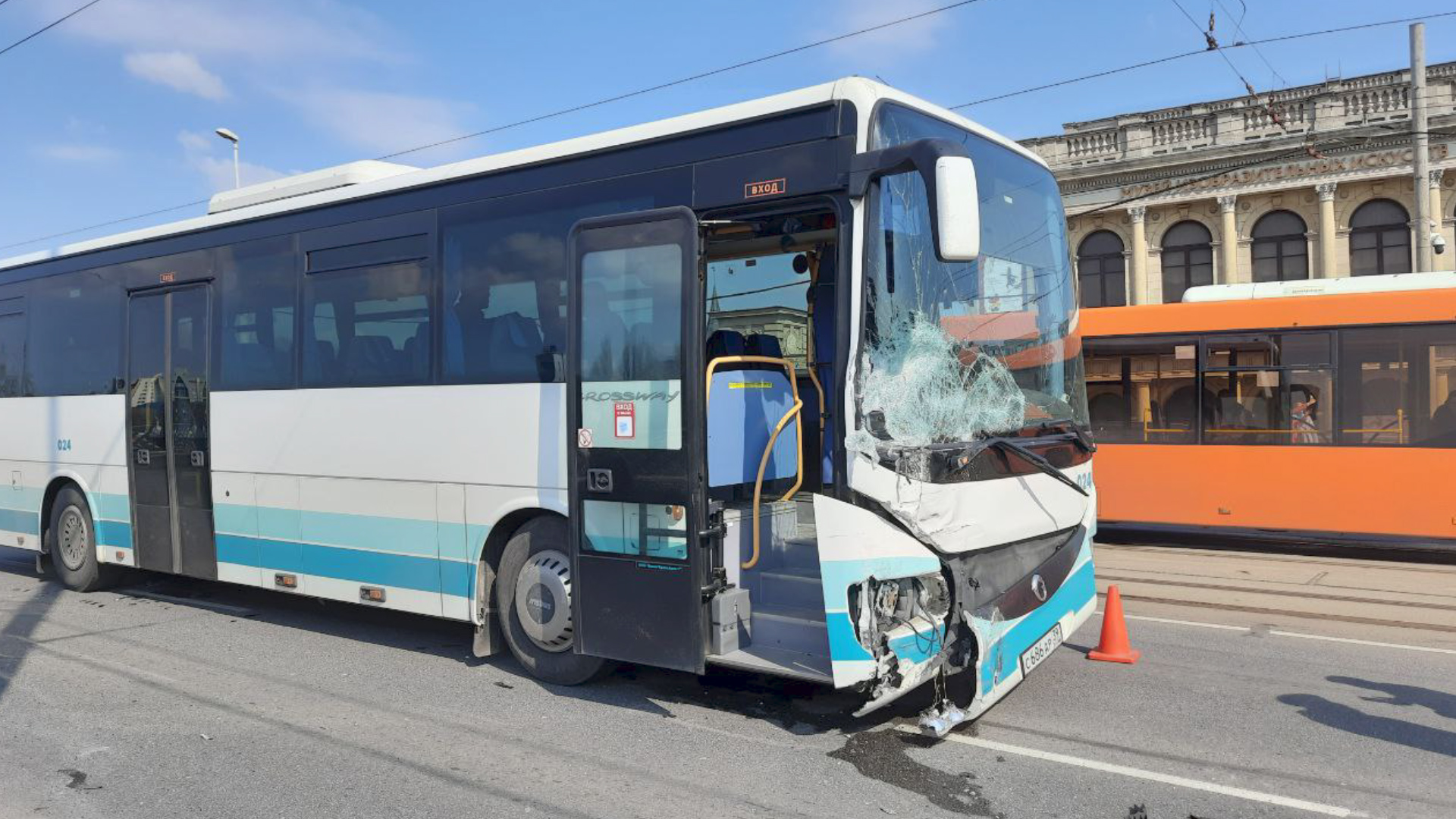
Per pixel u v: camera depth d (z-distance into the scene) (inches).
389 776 190.5
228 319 316.5
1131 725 217.8
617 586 219.8
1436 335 442.9
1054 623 219.3
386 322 274.4
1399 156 995.9
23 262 398.9
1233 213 1093.1
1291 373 475.2
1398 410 450.9
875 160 190.1
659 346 212.7
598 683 251.1
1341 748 203.8
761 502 228.4
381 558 274.4
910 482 188.2
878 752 201.0
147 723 223.1
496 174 252.5
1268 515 478.0
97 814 174.1
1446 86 976.3
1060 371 236.5
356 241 282.0
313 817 172.1
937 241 173.9
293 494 295.7
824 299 241.4
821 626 205.3
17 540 403.2
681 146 219.8
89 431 367.9
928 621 191.2
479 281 254.7
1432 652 281.9
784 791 181.5
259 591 390.6
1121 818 169.8
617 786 184.5
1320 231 1046.4
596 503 223.1
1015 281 225.1
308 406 292.0
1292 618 328.5
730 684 250.1
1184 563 449.1
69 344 377.1
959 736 210.5
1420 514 443.8
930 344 198.5
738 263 257.9
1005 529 205.5
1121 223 1162.6
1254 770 191.5
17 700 241.8
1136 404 515.2
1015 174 233.0
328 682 255.4
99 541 365.1
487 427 251.3
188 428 328.5
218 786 186.1
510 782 186.9
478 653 256.7
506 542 256.7
